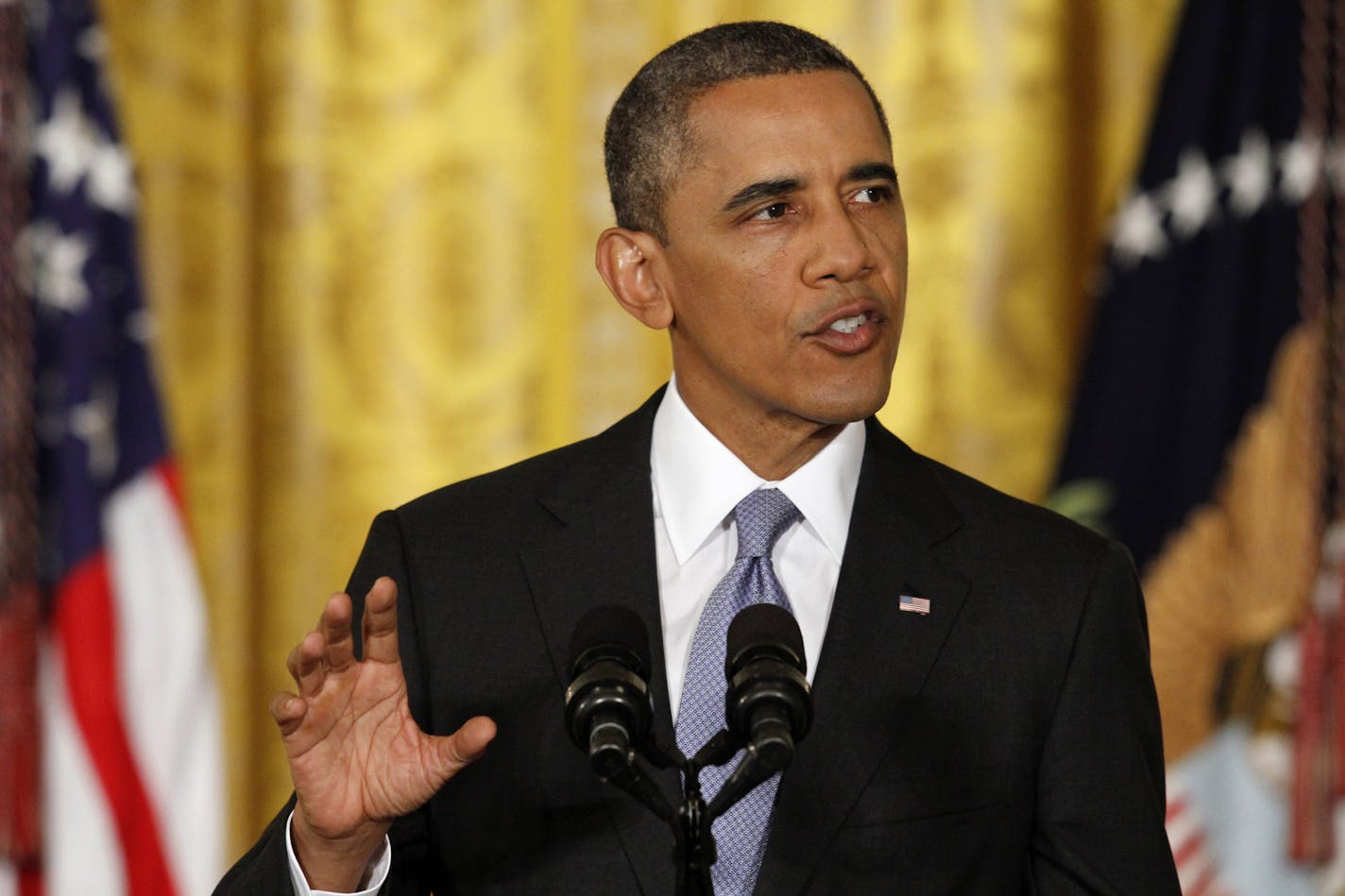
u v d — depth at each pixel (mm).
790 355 5520
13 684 11008
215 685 11711
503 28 12078
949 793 5367
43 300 11430
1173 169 11516
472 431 12039
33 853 10961
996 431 11852
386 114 12086
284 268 12039
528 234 12047
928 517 5867
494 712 5648
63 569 11211
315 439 12016
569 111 12031
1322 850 10938
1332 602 11102
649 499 5988
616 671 4242
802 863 5246
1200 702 11242
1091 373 11547
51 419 11367
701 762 4211
